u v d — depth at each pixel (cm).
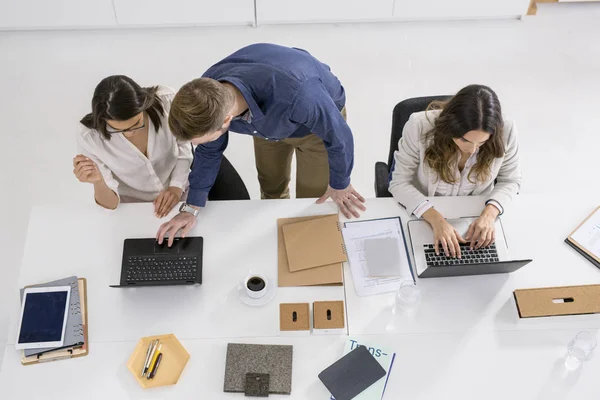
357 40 372
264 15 369
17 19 363
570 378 176
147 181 229
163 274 192
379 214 210
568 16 382
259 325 186
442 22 381
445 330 185
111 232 204
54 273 196
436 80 355
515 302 187
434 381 176
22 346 179
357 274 196
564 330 185
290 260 197
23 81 354
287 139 221
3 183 313
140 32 377
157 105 207
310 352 181
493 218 205
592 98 348
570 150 328
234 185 238
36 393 174
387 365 178
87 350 181
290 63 171
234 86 159
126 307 189
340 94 214
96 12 362
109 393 174
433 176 214
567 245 203
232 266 198
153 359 178
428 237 202
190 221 204
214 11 365
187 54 367
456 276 196
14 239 294
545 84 353
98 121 184
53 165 320
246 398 174
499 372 177
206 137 150
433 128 203
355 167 323
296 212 210
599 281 196
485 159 203
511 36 374
